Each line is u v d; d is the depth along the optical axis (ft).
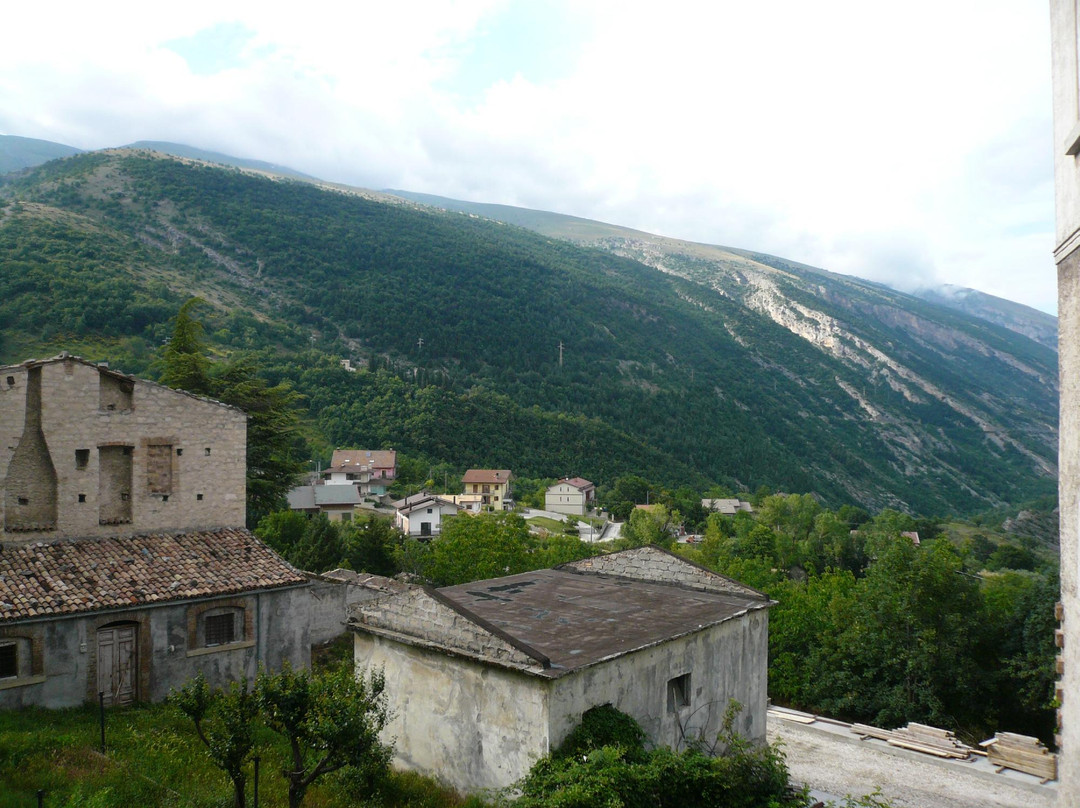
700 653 53.01
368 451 357.41
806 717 88.33
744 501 437.17
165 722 56.08
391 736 50.31
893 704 97.40
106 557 64.64
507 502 355.36
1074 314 24.08
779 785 44.39
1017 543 355.15
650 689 48.03
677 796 39.65
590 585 66.64
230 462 76.13
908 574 100.27
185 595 63.41
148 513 70.03
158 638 62.23
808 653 111.45
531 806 35.60
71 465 65.26
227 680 66.44
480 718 44.55
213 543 72.33
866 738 80.33
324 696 37.96
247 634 68.18
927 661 96.27
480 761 44.34
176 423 72.23
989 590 115.14
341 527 200.75
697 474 489.26
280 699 36.52
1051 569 103.14
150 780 42.91
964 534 382.63
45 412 63.87
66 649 57.26
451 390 466.70
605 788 36.22
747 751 49.11
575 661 42.55
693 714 52.03
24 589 57.26
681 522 363.15
